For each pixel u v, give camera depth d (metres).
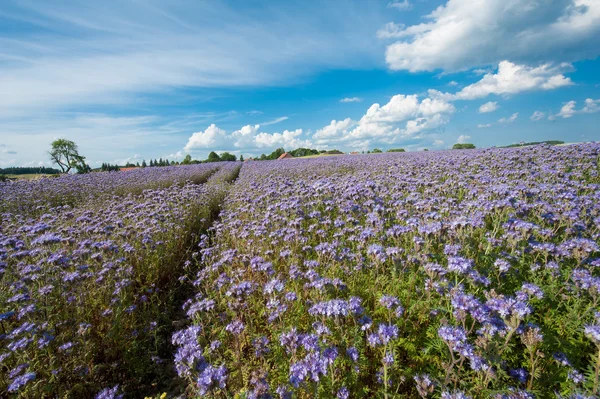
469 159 14.07
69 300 5.01
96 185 19.31
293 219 7.83
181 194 12.89
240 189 14.31
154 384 4.49
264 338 3.98
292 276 5.11
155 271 6.92
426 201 7.26
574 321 3.63
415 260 4.86
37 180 24.83
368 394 3.51
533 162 11.66
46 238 6.62
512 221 5.71
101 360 4.71
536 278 4.46
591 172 9.30
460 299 3.35
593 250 4.34
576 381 3.03
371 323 3.58
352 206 7.91
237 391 3.63
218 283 5.51
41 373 3.96
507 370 3.38
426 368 3.50
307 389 3.03
